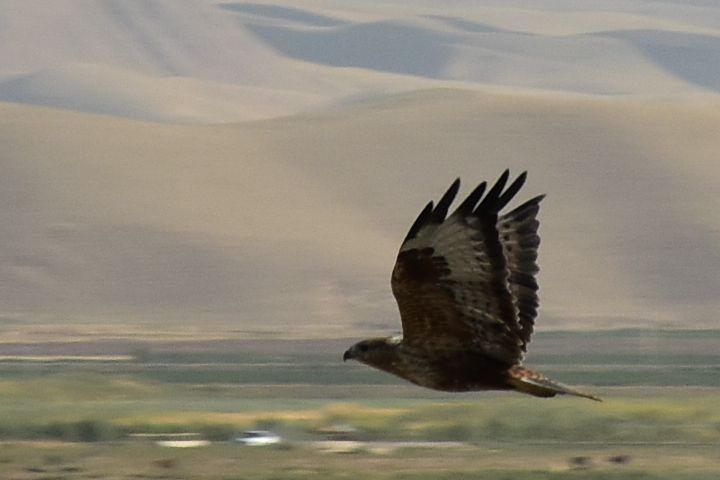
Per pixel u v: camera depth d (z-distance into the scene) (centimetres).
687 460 6384
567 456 6469
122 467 6141
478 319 1778
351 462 6241
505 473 5966
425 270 1764
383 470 6031
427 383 1816
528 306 1764
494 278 1744
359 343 1848
